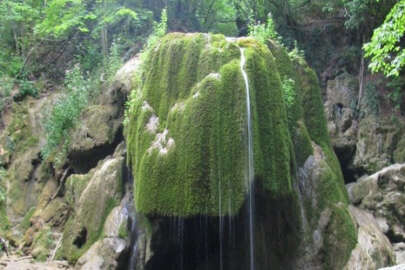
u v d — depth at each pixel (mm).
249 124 7121
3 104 13648
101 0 14844
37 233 10211
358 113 11719
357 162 10938
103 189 8898
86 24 15781
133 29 15352
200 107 7230
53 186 11328
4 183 12039
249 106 7195
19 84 14242
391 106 11609
